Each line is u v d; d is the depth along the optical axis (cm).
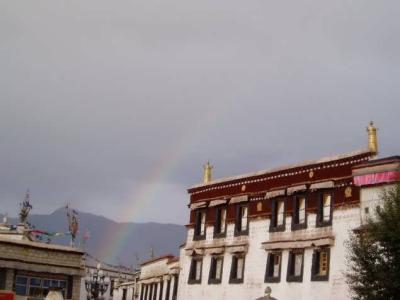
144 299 7006
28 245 5031
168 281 6094
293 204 4391
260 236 4625
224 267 4906
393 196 3112
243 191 4909
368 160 3906
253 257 4650
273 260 4478
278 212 4550
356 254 3061
